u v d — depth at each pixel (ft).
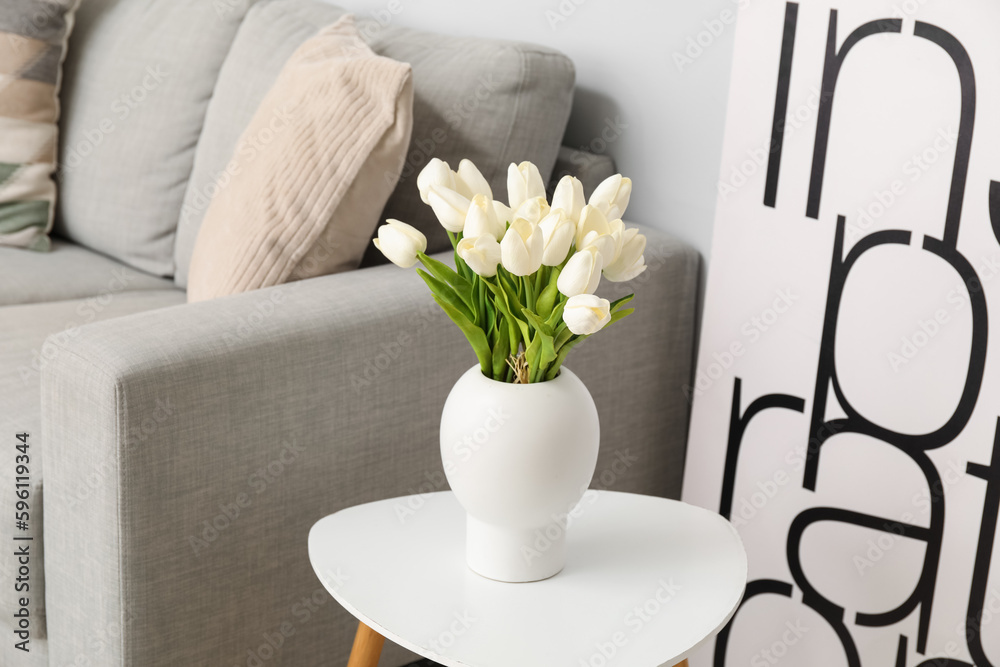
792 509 4.65
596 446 3.24
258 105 5.80
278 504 4.05
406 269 4.63
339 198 4.60
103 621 3.78
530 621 3.10
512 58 4.92
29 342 5.15
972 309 3.92
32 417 4.36
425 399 4.41
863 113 4.15
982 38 3.74
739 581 3.32
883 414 4.25
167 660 3.87
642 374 5.18
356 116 4.64
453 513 3.74
